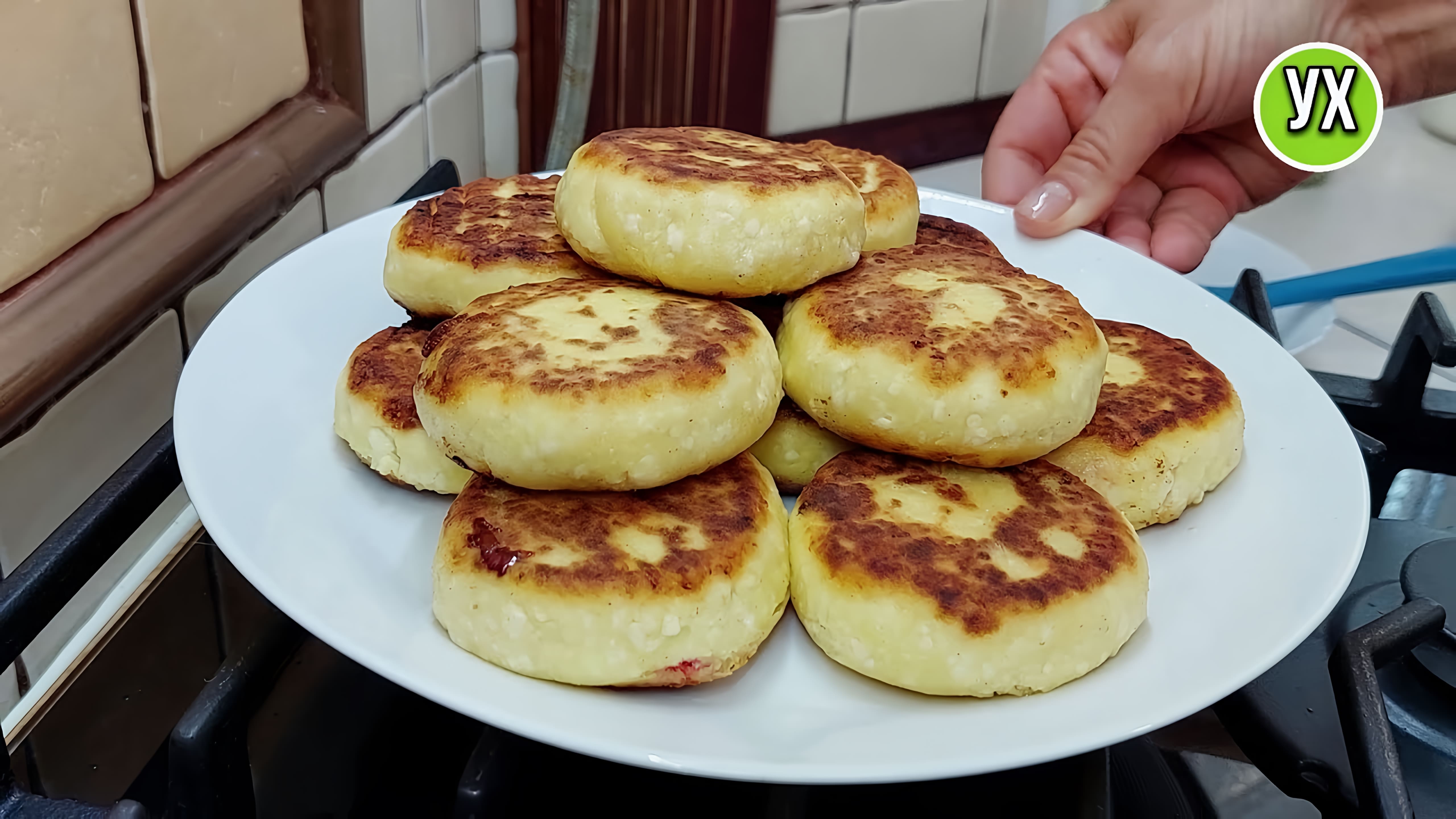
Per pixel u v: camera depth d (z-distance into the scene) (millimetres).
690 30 508
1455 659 243
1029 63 646
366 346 287
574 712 205
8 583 211
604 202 269
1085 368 262
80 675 261
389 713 240
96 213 277
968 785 224
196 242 299
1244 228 599
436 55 426
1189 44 434
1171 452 272
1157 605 248
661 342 247
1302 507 270
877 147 609
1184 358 308
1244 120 493
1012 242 381
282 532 240
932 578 226
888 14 572
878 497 253
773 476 280
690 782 222
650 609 217
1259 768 234
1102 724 207
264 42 331
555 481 233
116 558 289
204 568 292
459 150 465
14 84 246
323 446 273
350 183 382
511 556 221
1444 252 440
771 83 551
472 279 288
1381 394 344
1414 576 263
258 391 279
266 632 214
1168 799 234
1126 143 425
